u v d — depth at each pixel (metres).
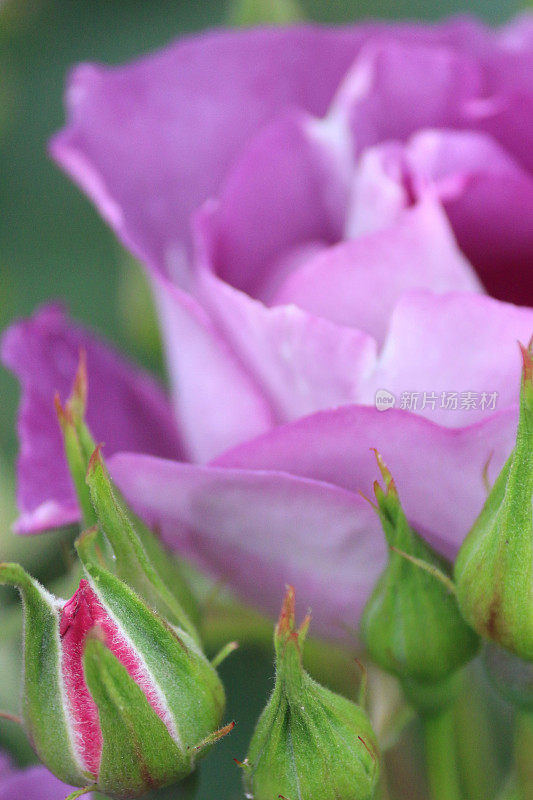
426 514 0.22
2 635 0.25
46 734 0.21
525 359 0.21
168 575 0.22
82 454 0.22
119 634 0.21
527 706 0.22
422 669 0.22
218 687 0.21
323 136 0.25
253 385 0.23
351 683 0.25
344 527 0.22
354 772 0.21
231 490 0.22
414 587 0.22
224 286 0.23
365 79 0.25
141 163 0.25
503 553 0.21
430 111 0.25
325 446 0.22
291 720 0.21
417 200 0.24
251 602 0.24
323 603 0.23
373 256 0.23
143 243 0.25
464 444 0.22
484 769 0.25
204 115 0.25
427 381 0.22
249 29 0.25
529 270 0.25
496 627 0.21
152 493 0.23
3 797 0.23
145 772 0.21
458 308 0.22
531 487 0.21
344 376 0.23
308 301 0.23
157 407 0.25
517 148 0.25
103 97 0.25
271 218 0.25
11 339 0.24
